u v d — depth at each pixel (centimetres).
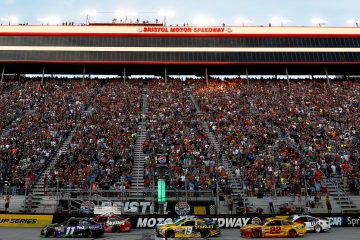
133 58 6625
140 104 5544
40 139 4319
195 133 4594
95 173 3581
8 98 5644
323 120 5109
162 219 2945
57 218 2997
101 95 5894
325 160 3969
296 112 5325
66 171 3638
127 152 4038
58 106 5409
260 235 2478
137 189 3125
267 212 3297
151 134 4534
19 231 2733
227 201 3256
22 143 4212
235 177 3688
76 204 3191
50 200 3284
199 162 3856
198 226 2477
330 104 5691
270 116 5134
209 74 7056
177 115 5159
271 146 4241
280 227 2495
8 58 6456
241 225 2969
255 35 6862
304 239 2322
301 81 6869
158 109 5353
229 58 6706
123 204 3127
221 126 4794
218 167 3759
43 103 5497
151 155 3969
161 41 6781
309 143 4369
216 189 3366
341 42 6894
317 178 3631
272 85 6569
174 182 3431
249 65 6769
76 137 4403
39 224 2998
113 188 3372
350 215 3094
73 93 5944
